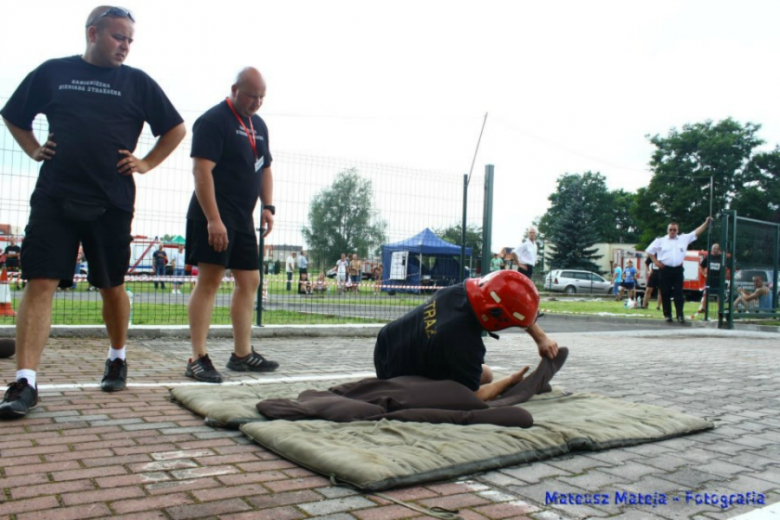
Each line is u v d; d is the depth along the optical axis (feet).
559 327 37.29
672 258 40.57
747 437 10.58
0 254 25.38
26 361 10.35
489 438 8.81
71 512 6.26
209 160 13.93
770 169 164.55
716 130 167.73
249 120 14.94
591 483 7.82
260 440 8.85
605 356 22.43
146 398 11.82
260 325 24.57
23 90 11.17
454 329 10.57
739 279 40.75
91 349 18.48
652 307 64.85
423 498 7.02
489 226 27.94
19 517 6.09
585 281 118.42
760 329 39.19
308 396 11.08
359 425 9.39
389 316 27.91
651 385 16.03
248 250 15.16
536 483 7.73
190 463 8.00
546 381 12.66
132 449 8.51
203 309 14.25
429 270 27.58
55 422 9.80
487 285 10.57
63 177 10.86
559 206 250.98
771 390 15.85
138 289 38.19
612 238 265.75
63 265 10.79
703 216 163.02
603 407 11.82
